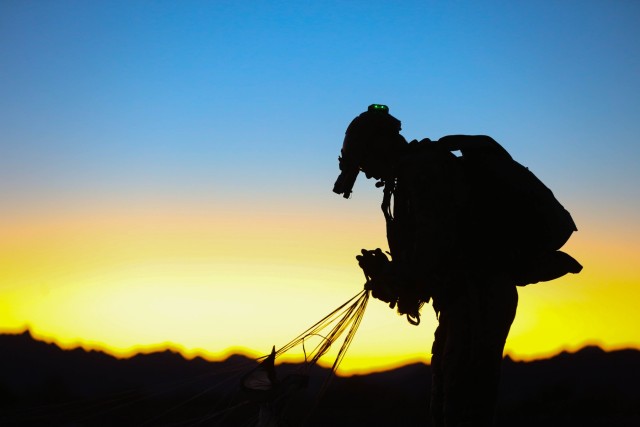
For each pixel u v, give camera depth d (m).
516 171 3.97
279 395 4.46
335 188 4.35
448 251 3.83
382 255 4.22
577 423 7.47
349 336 4.57
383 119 4.26
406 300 4.16
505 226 3.90
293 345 4.61
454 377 3.87
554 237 3.91
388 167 4.21
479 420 3.84
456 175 3.92
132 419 6.54
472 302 3.86
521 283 4.09
